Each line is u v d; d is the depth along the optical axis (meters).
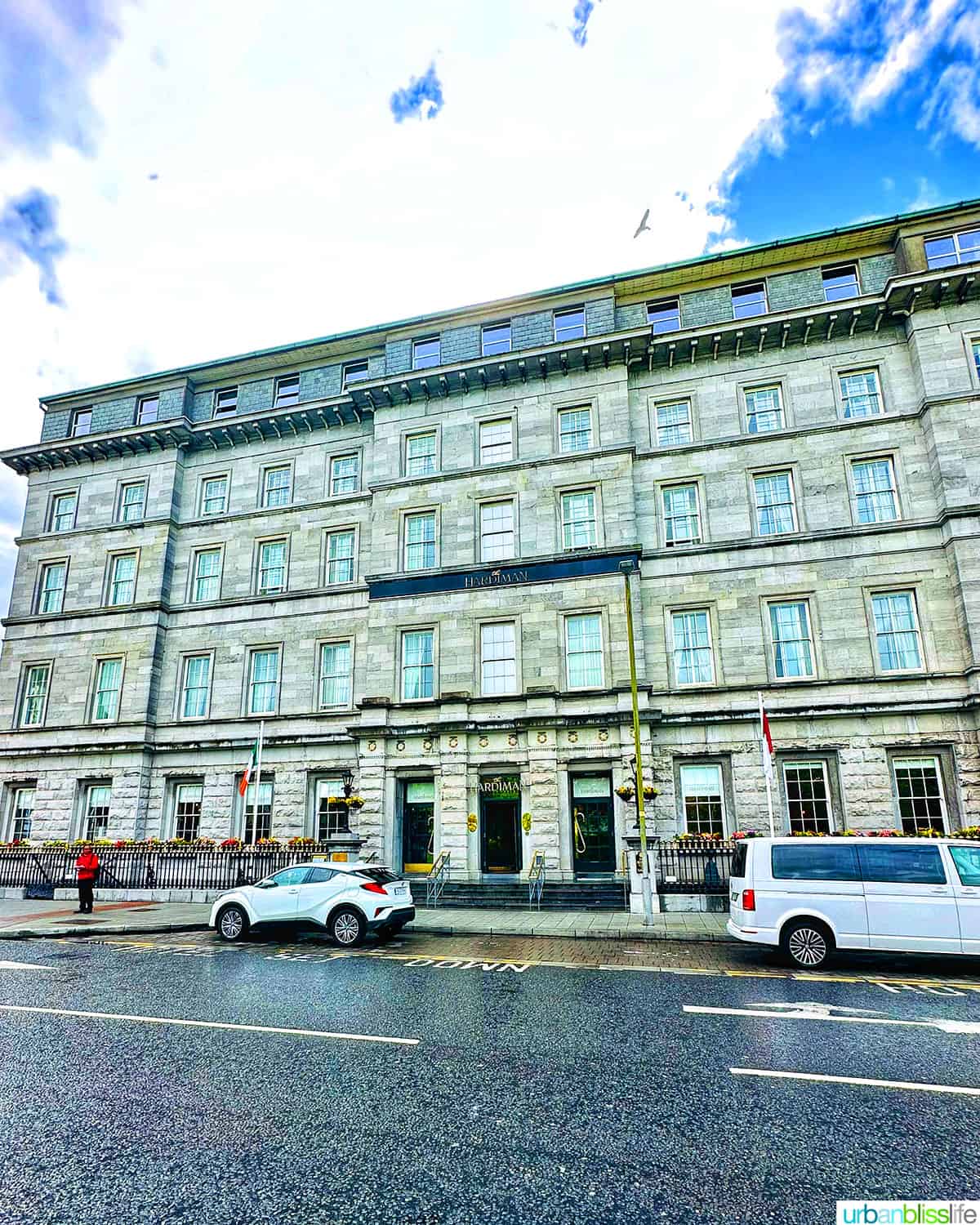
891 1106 5.84
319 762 27.30
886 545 22.86
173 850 23.72
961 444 22.38
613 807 22.92
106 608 31.03
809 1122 5.52
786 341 25.39
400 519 27.88
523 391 27.53
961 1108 5.79
